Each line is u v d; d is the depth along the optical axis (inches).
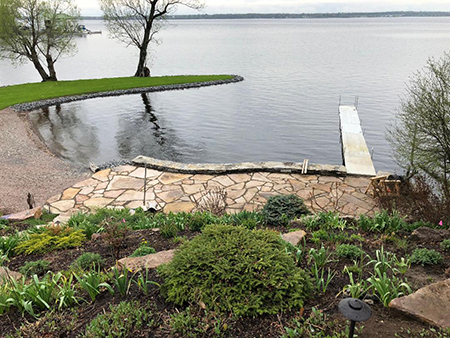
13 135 706.8
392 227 255.9
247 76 1489.9
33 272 197.6
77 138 738.2
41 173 510.0
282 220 295.1
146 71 1450.5
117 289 162.2
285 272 149.6
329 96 1099.3
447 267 178.2
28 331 136.8
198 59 2209.6
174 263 158.6
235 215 298.0
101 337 130.9
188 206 386.6
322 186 433.4
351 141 650.8
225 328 132.6
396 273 171.6
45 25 1280.8
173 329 133.6
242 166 479.8
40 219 354.6
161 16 1416.1
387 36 4357.8
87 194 424.5
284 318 138.5
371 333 128.3
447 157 424.8
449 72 421.1
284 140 733.9
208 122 852.6
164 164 496.1
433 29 6766.7
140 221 305.1
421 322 131.9
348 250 189.6
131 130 796.0
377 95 1102.4
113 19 1355.8
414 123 446.6
